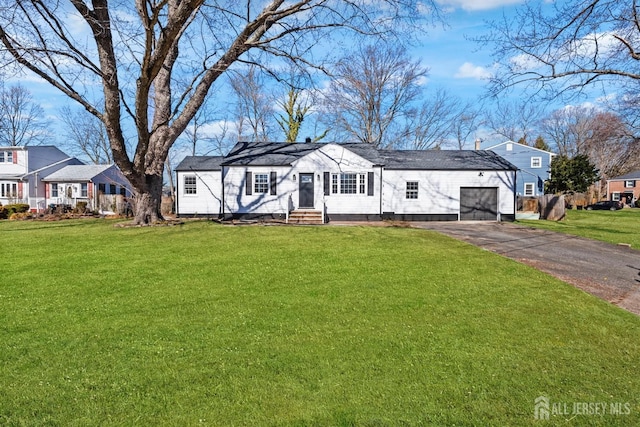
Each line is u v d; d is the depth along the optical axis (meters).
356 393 3.34
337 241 11.45
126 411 3.04
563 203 22.25
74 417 2.96
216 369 3.73
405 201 21.36
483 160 22.55
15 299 5.91
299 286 6.69
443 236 12.77
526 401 3.28
